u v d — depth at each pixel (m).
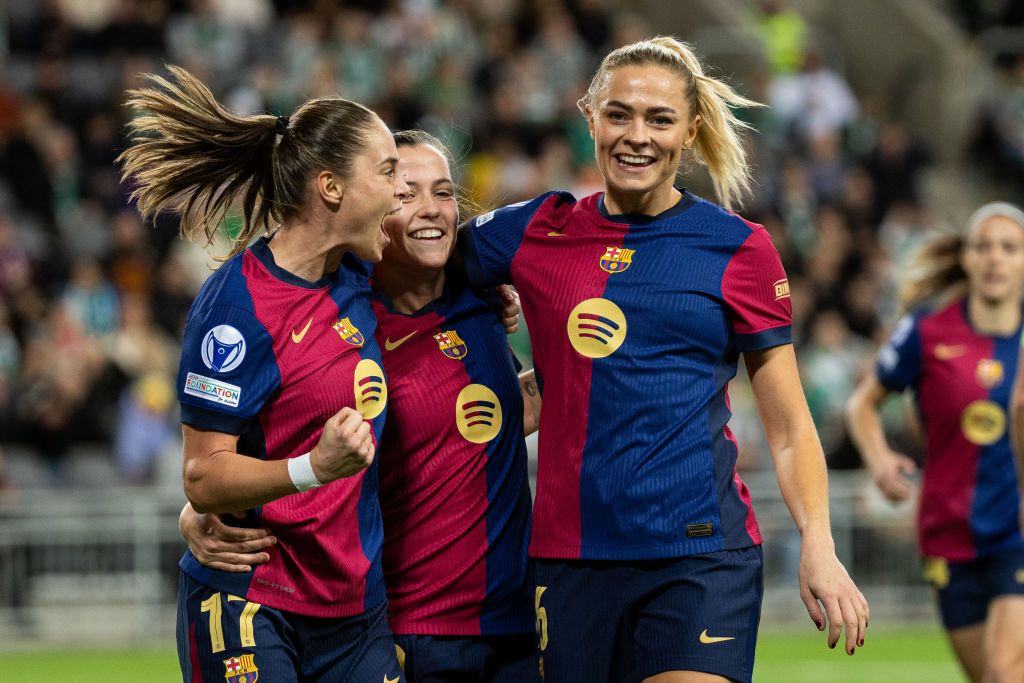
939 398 11.91
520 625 8.24
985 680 11.41
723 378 7.50
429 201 7.91
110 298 22.81
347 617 7.45
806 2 36.06
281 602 7.29
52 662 17.92
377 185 7.29
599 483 7.32
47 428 20.47
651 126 7.38
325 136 7.23
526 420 8.70
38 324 22.67
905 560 20.75
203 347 7.11
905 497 12.46
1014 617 11.27
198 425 7.12
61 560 19.28
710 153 7.96
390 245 7.97
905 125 35.22
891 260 28.53
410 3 29.66
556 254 7.67
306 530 7.26
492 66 28.55
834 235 27.00
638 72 7.38
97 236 24.42
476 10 30.23
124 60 26.67
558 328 7.52
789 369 7.45
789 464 7.32
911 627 20.77
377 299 8.20
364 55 27.59
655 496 7.25
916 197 30.09
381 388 7.53
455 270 8.29
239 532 7.20
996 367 11.76
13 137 24.89
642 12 34.25
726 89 7.82
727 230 7.47
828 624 7.13
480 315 8.34
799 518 7.19
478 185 26.00
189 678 7.38
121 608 19.39
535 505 7.62
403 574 8.13
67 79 26.41
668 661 7.21
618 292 7.42
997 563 11.53
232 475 6.92
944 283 12.27
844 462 21.20
